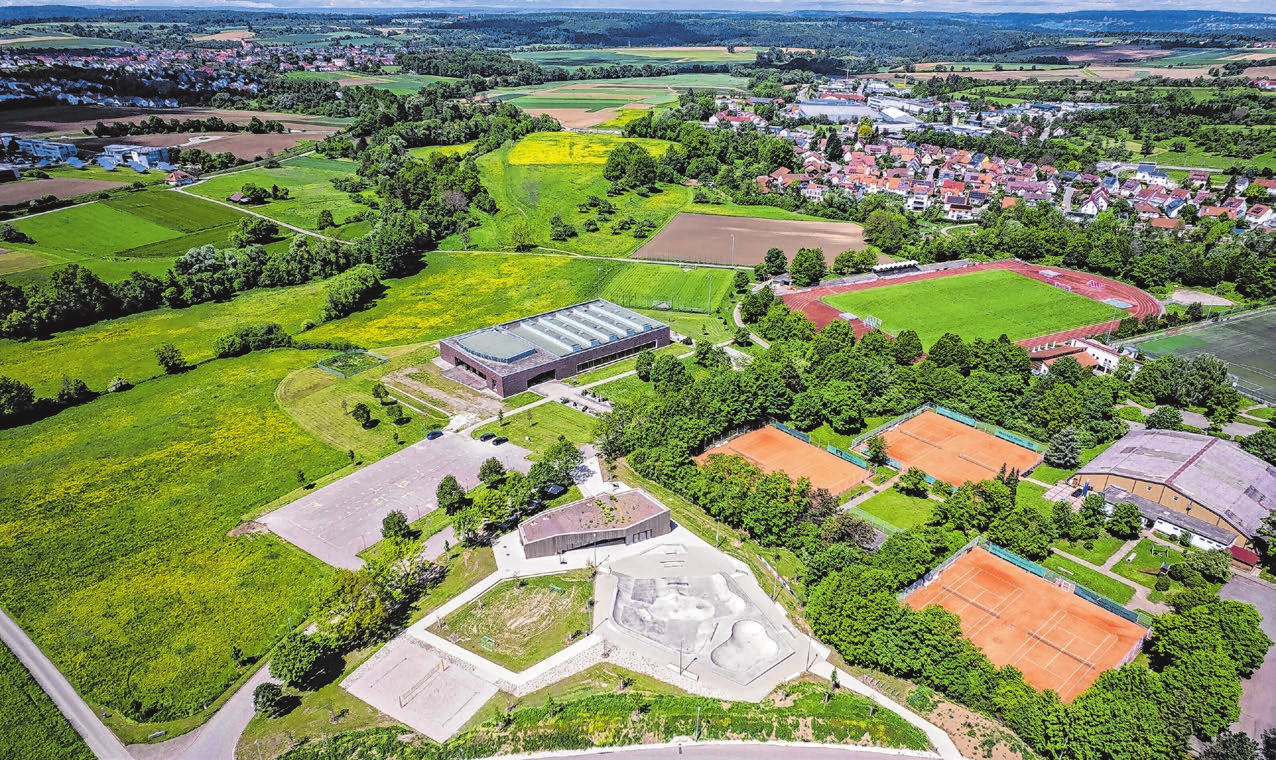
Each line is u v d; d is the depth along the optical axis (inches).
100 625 3592.5
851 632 3265.3
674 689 3206.2
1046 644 3437.5
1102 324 7263.8
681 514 4431.6
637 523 4141.2
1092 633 3501.5
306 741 2970.0
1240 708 3016.7
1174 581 3843.5
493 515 4104.3
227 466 4928.6
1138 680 2906.0
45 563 4010.8
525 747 2918.3
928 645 3181.6
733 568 3949.3
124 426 5403.5
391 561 3646.7
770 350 6220.5
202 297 7746.1
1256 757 2728.8
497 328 6678.2
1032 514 4099.4
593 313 7076.8
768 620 3575.3
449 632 3518.7
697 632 3503.9
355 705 3149.6
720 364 6186.0
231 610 3686.0
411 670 3324.3
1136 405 5748.0
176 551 4114.2
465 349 6254.9
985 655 3265.3
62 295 6968.5
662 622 3563.0
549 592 3772.1
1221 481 4325.8
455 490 4345.5
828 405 5329.7
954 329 7130.9
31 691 3213.6
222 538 4224.9
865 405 5374.0
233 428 5383.9
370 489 4682.6
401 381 6122.1
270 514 4441.4
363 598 3476.9
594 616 3614.7
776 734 2947.8
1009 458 5022.1
